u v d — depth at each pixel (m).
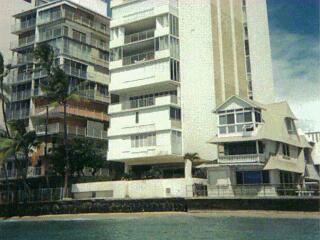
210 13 59.66
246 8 70.94
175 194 46.81
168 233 28.09
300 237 24.56
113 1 62.78
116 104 59.69
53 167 56.84
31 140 57.38
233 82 63.22
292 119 52.72
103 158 61.03
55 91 55.75
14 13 76.75
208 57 58.09
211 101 56.53
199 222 35.06
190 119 56.03
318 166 57.69
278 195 42.38
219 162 47.38
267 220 35.16
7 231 34.41
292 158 50.53
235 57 65.62
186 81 57.16
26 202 52.72
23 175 57.09
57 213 49.81
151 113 56.06
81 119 67.69
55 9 69.50
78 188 53.09
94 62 72.12
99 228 33.69
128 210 46.44
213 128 55.69
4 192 57.75
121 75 59.91
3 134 61.72
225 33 63.62
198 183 48.09
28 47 71.50
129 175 53.22
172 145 53.69
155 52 57.09
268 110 52.03
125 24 61.00
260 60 69.50
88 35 72.75
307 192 41.69
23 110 68.69
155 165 58.19
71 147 56.84
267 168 44.06
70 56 67.88
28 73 69.25
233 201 41.56
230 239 24.38
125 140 57.53
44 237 28.98
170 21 57.38
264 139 45.81
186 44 58.41
